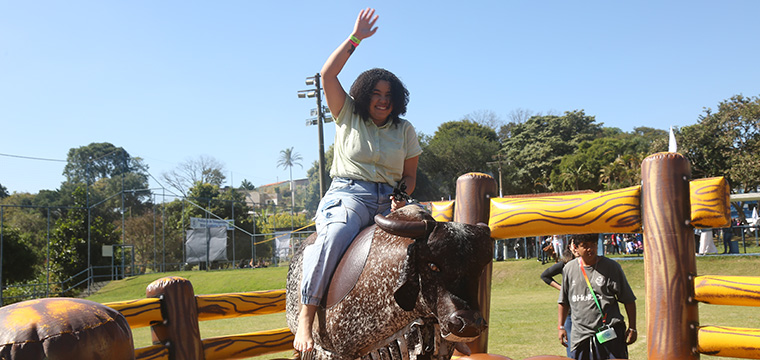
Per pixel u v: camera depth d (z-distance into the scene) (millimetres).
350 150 3141
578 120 77938
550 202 3096
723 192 2686
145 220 44688
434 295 2330
